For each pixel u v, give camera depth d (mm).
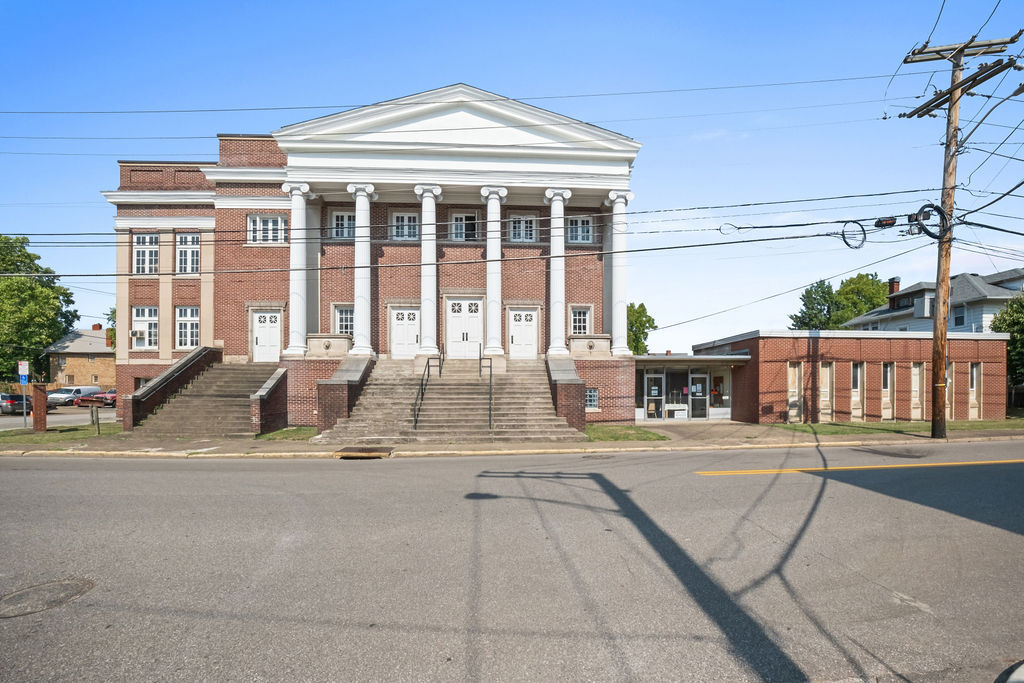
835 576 6031
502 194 25281
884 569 6246
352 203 27328
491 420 19969
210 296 28531
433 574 6086
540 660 4289
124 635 4730
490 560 6496
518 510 8758
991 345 28078
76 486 10953
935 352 19688
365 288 24797
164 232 28609
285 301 27281
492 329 25016
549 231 27359
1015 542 7199
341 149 24844
